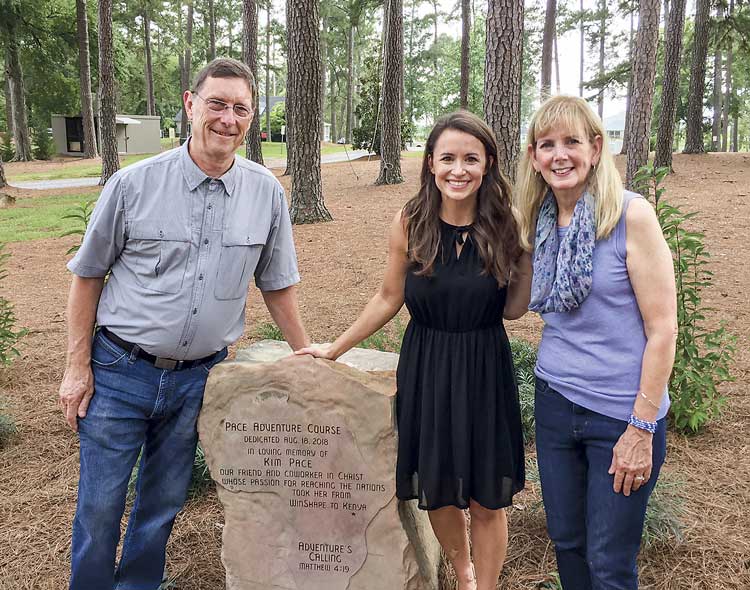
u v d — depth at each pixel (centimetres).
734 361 577
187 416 289
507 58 885
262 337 659
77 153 4212
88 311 276
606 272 220
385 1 1966
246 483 295
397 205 1544
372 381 285
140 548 297
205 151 261
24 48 3550
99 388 274
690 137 2327
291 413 285
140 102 6134
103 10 2098
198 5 5253
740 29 2195
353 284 907
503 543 284
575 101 225
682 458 431
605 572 232
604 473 231
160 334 267
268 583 300
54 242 1352
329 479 288
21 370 625
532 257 254
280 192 294
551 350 241
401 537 286
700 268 882
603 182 221
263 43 6325
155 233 263
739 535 345
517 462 270
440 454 260
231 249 272
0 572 337
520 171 247
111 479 273
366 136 2886
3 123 5422
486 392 259
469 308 254
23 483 426
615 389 224
